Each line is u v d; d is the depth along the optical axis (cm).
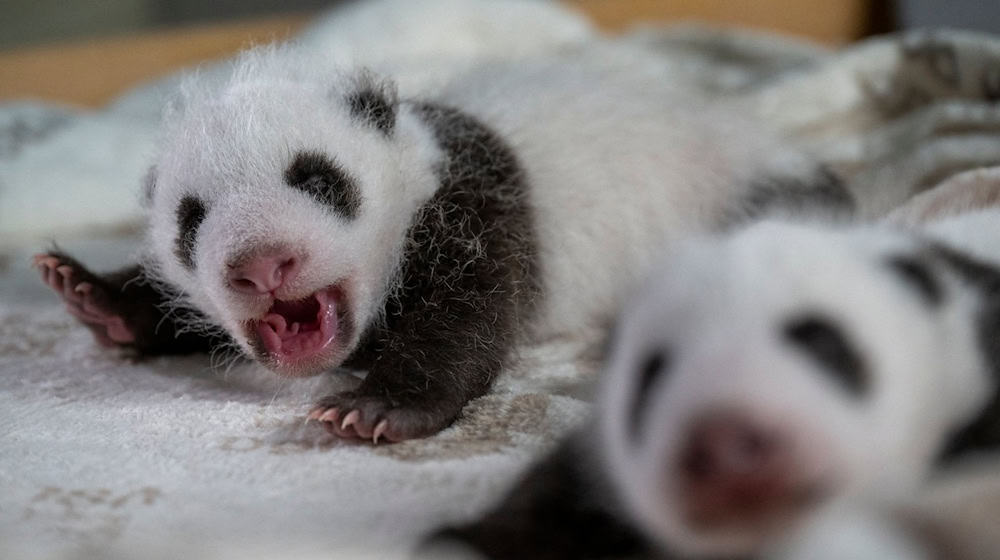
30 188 120
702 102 101
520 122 96
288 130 89
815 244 74
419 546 75
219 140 89
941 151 99
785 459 71
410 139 92
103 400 87
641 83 101
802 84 114
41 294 102
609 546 75
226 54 177
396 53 142
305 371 88
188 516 77
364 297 89
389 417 83
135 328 93
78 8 189
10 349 94
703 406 72
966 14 128
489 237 90
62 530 77
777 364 72
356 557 75
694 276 74
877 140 107
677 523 72
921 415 74
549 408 85
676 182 96
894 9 165
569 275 94
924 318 74
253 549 75
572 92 98
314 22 165
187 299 92
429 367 86
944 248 78
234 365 91
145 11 190
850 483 72
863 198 98
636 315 75
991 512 72
